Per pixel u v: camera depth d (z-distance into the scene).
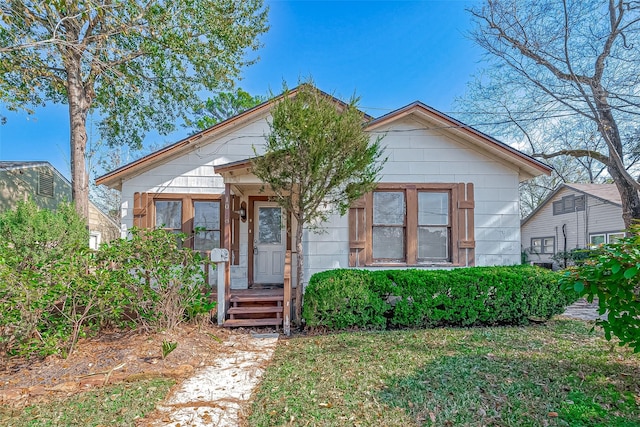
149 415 3.09
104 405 3.28
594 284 3.40
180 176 7.90
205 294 6.46
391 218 7.17
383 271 6.32
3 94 7.76
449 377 3.71
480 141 6.97
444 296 6.05
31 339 4.41
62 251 5.77
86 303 4.91
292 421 2.91
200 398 3.42
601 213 15.09
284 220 8.52
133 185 7.79
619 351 4.50
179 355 4.56
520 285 6.12
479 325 6.18
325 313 5.88
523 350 4.62
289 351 4.87
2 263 4.29
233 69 10.98
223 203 7.89
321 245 7.07
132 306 5.35
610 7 9.28
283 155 5.63
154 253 5.50
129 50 9.83
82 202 8.88
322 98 5.88
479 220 7.14
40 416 3.10
